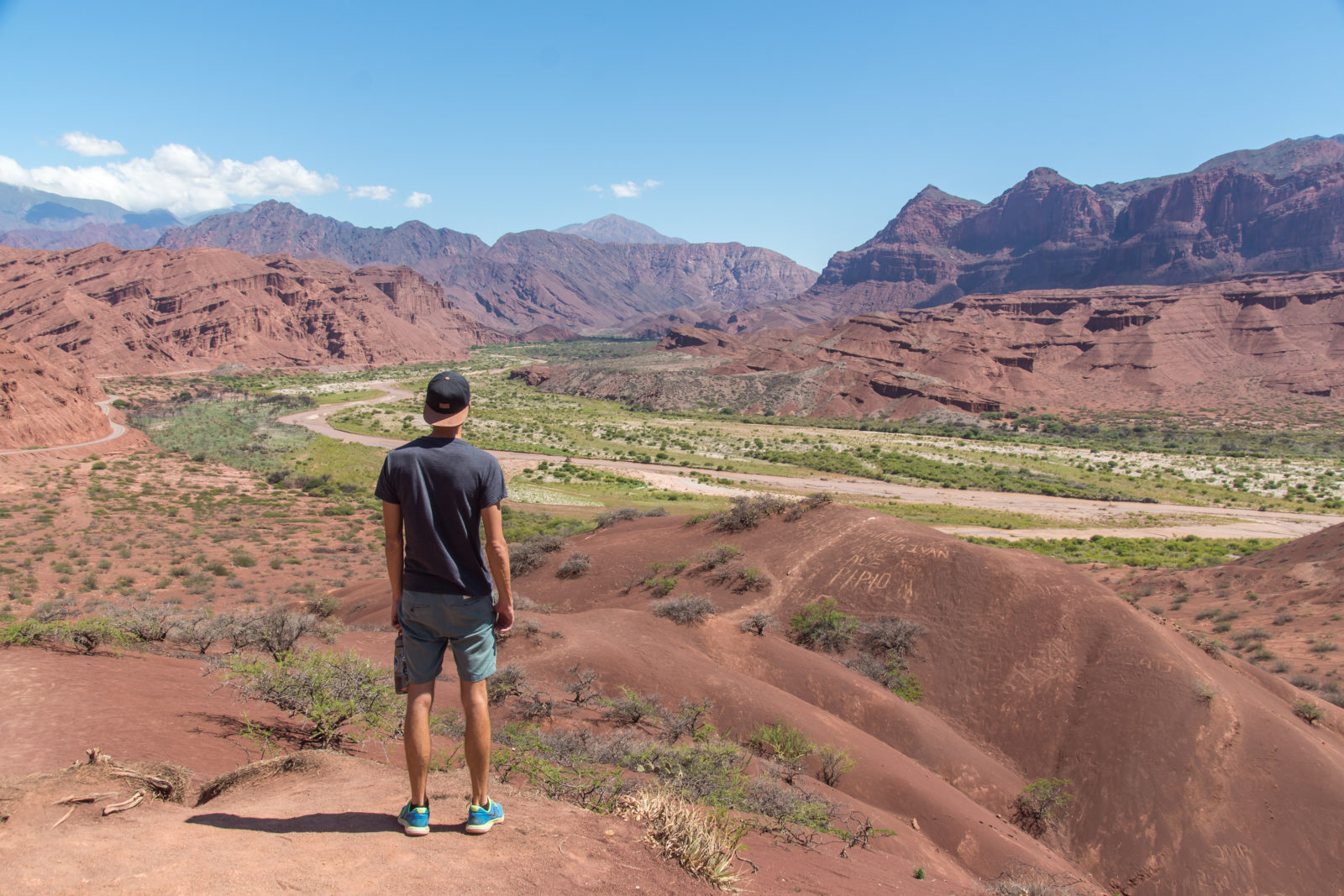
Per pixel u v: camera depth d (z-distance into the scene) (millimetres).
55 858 2539
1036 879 13430
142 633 10617
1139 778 19125
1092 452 153000
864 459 133000
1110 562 66750
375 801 3635
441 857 3025
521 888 2893
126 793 3369
